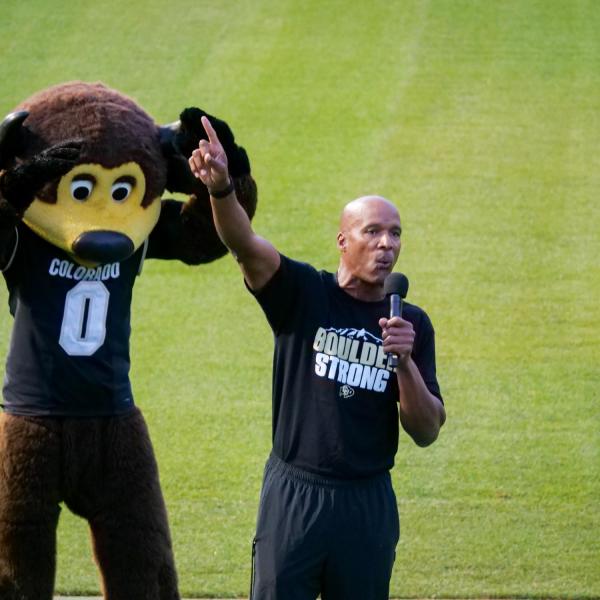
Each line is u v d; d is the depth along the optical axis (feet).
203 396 117.60
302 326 62.75
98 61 209.46
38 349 65.41
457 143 182.60
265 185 169.68
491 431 109.60
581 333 131.03
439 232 156.66
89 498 66.95
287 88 200.34
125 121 66.59
